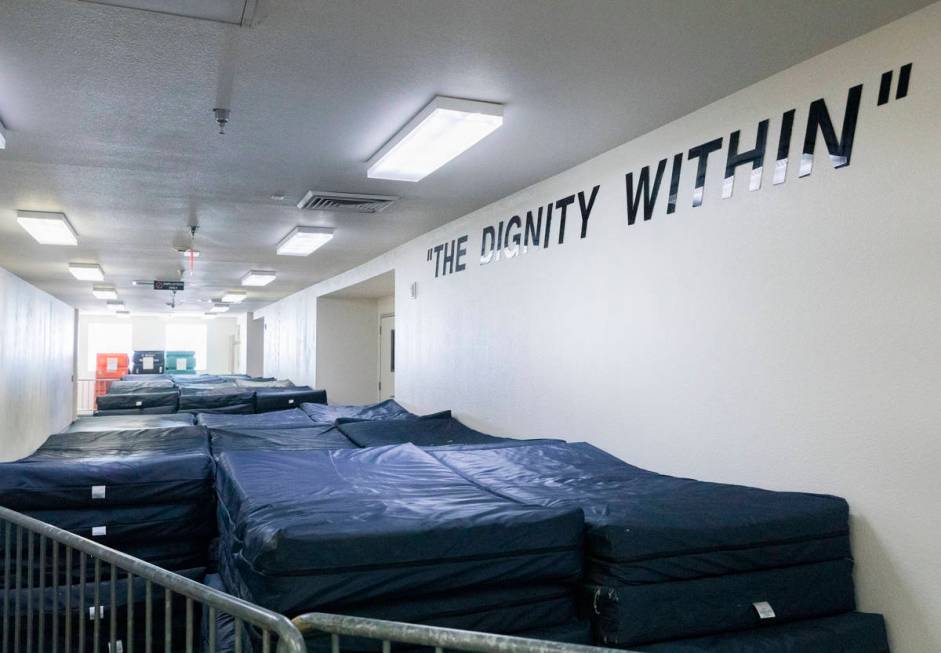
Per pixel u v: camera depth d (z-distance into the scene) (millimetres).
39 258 7891
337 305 11023
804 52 2770
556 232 4527
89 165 4227
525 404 4871
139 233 6434
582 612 2422
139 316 22094
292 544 2074
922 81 2426
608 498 2816
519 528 2289
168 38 2607
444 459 3842
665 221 3580
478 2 2377
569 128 3652
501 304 5207
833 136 2721
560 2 2373
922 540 2387
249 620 1784
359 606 2166
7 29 2521
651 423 3639
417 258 6879
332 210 5453
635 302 3779
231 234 6543
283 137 3742
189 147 3898
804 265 2824
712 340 3266
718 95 3219
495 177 4609
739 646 2271
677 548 2350
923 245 2404
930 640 2357
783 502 2615
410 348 7043
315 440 5605
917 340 2416
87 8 2375
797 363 2846
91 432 5828
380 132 3666
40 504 3840
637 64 2873
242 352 19312
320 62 2832
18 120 3449
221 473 3711
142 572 2229
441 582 2207
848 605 2553
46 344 11062
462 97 3217
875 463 2543
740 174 3137
